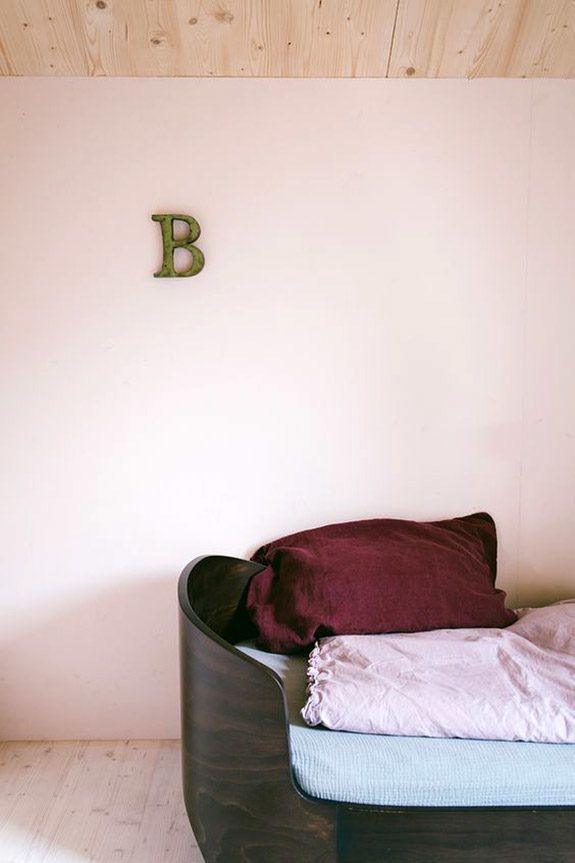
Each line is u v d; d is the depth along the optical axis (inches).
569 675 69.7
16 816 78.5
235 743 63.3
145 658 94.0
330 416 91.8
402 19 78.5
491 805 60.4
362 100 88.2
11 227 88.2
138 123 87.5
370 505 93.1
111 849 73.7
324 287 90.2
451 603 81.7
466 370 91.9
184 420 91.2
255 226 89.2
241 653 62.4
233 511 92.6
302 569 82.5
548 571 94.9
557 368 92.0
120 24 78.5
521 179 89.6
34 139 87.3
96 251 88.8
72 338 89.7
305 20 78.6
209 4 75.8
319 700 66.8
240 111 87.8
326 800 60.3
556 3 76.2
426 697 66.4
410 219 89.8
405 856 60.9
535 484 93.7
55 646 93.7
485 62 85.6
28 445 90.9
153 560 92.9
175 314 89.8
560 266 90.7
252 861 63.6
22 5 75.2
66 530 92.2
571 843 61.0
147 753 91.3
